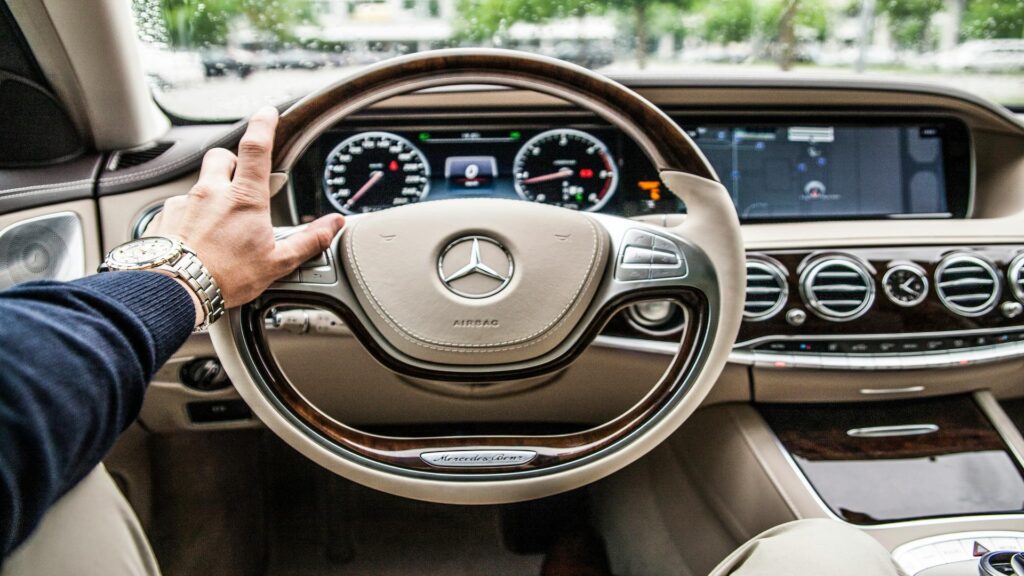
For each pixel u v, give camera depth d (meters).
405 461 0.83
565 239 0.83
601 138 1.48
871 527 1.22
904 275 1.33
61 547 0.56
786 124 1.55
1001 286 1.35
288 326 1.18
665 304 1.24
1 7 1.26
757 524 1.35
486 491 0.82
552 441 0.84
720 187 0.84
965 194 1.58
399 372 0.86
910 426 1.38
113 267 0.57
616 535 1.58
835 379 1.34
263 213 0.69
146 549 0.68
